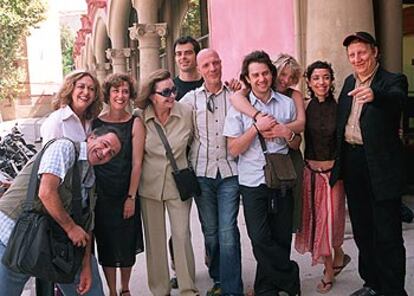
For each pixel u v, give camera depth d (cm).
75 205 288
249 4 724
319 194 407
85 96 347
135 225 385
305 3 586
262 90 369
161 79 377
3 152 1029
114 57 1817
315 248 411
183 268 393
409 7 750
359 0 518
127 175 370
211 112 388
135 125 374
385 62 610
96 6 2061
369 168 350
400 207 361
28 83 3075
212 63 383
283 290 391
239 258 393
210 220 400
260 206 373
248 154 374
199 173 391
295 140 378
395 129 353
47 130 340
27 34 2552
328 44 520
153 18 1313
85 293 311
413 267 457
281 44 636
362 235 383
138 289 445
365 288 392
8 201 294
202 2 1306
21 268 274
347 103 368
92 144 295
